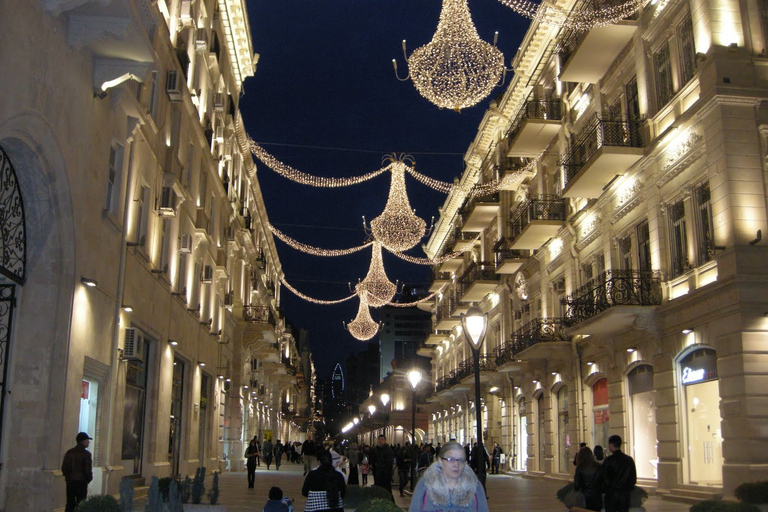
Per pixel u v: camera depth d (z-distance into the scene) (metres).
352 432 95.00
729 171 15.70
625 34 20.81
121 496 9.39
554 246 27.89
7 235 10.80
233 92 33.28
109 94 13.53
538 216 26.83
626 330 20.98
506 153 29.77
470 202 38.34
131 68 12.41
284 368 52.38
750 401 14.80
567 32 23.70
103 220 13.66
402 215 25.45
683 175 17.89
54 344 11.36
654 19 19.61
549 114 27.28
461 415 47.12
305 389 117.06
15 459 10.89
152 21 12.42
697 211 17.41
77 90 11.57
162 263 20.16
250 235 37.38
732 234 15.48
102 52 12.15
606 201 22.72
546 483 26.92
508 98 32.91
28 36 9.44
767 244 15.36
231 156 32.97
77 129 11.69
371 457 26.41
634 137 20.31
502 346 35.62
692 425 17.52
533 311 31.09
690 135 17.41
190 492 12.32
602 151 19.86
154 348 19.22
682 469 17.66
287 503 8.86
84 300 12.63
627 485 9.80
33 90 9.71
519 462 33.72
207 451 28.78
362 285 40.88
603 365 22.97
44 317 11.30
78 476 10.41
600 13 20.38
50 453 11.14
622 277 19.44
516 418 34.41
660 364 18.78
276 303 62.56
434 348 59.31
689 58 18.08
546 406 28.94
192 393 24.36
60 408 11.40
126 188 15.48
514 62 30.64
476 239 41.75
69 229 11.50
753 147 15.86
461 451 4.67
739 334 15.10
